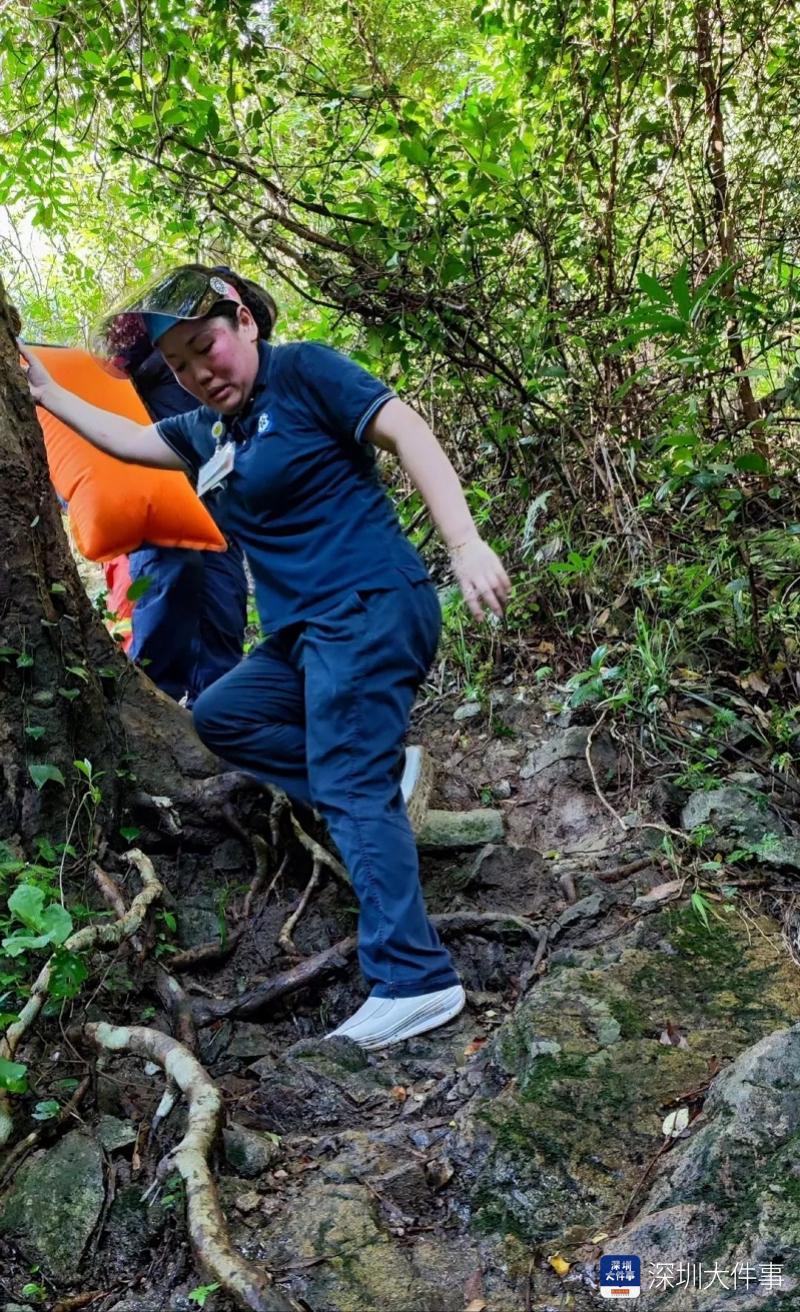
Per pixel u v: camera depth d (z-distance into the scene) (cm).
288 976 237
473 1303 152
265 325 240
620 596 343
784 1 364
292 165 375
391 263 342
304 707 259
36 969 210
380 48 434
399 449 218
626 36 369
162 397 306
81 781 246
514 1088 193
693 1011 213
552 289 366
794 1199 154
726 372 325
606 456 344
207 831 270
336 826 225
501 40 422
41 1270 163
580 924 250
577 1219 166
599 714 324
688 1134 178
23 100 384
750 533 328
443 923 252
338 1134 189
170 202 366
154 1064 205
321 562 227
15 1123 187
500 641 363
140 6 333
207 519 310
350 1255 159
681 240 385
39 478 246
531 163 368
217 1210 160
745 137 379
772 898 253
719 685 319
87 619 266
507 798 310
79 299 487
